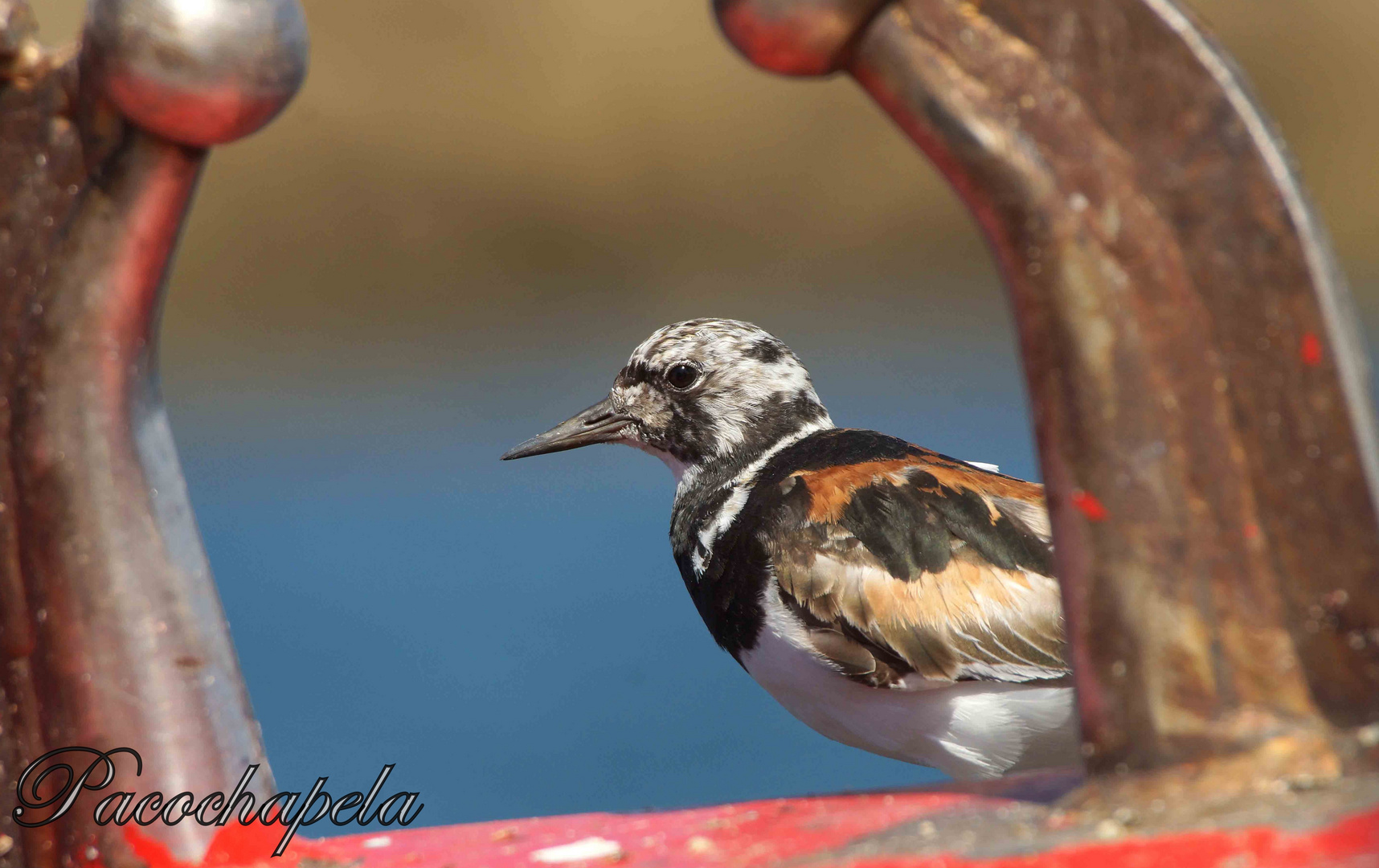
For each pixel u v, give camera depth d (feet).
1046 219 7.65
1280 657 7.52
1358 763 7.35
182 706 8.46
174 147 7.97
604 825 9.98
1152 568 7.64
